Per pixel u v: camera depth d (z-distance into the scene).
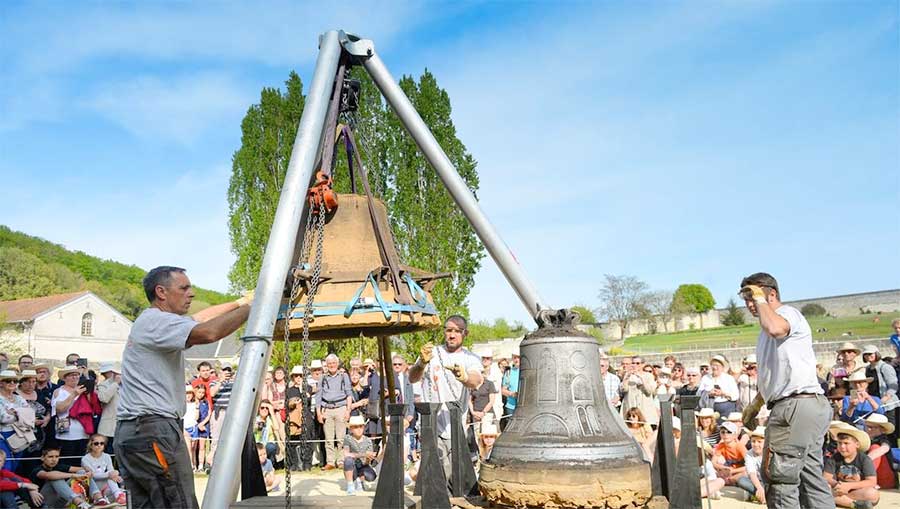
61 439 8.98
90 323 56.19
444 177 5.47
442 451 6.37
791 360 4.51
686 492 4.17
